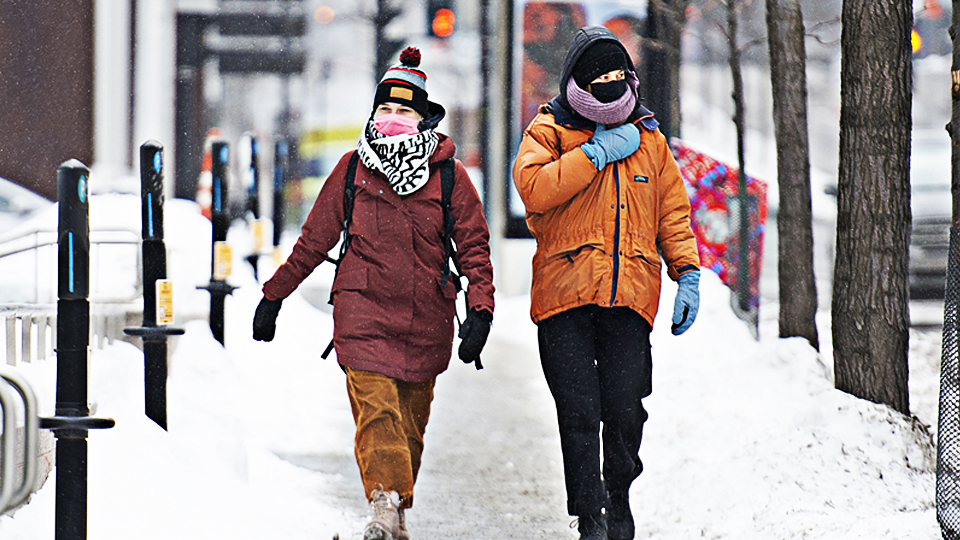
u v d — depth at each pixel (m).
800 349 29.52
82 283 14.71
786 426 24.39
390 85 18.36
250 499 20.59
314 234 18.64
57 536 14.75
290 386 35.75
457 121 81.00
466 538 20.30
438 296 18.33
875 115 25.20
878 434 23.33
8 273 32.47
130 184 53.91
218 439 23.05
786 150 34.41
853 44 25.36
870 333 25.17
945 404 17.88
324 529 20.05
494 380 39.97
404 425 18.84
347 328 18.06
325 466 25.98
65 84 81.00
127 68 82.44
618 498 18.20
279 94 97.81
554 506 22.94
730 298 43.72
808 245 34.03
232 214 79.69
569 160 17.42
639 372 17.89
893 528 18.14
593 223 17.72
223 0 92.94
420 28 82.94
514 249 64.50
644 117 18.36
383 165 18.06
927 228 54.56
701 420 26.38
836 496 20.72
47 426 14.56
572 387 17.53
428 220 18.25
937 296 54.31
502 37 63.94
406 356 18.12
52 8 80.62
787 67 35.28
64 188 14.61
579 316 17.72
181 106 87.12
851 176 25.55
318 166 97.75
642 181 17.97
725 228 46.66
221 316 32.56
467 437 30.14
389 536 16.89
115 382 24.22
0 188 56.00
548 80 64.12
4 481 15.55
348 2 96.12
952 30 18.75
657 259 18.11
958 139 18.33
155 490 18.55
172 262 37.09
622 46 18.00
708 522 20.38
